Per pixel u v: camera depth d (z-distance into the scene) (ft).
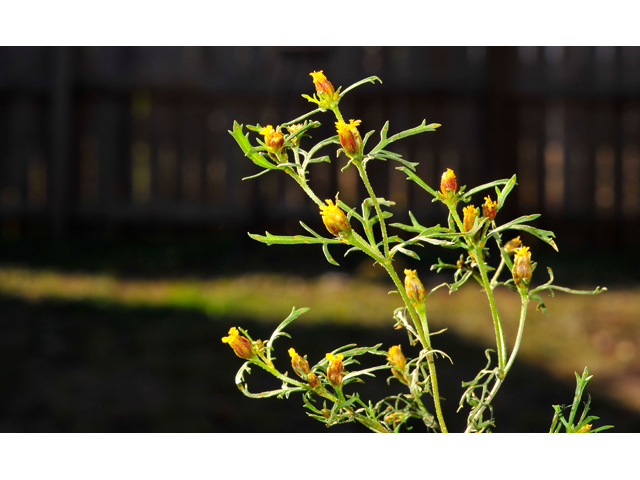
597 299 13.21
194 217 18.76
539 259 16.81
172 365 9.74
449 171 2.92
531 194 18.56
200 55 18.42
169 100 18.54
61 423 7.77
